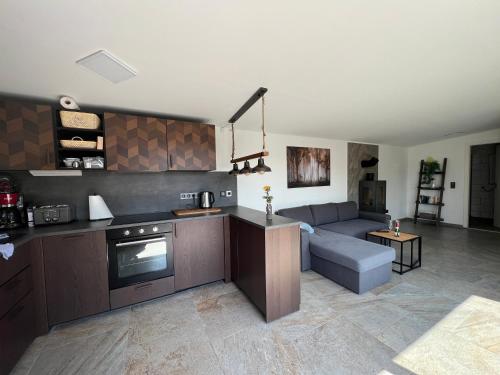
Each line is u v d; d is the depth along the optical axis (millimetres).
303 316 2072
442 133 4855
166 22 1334
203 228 2600
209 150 2898
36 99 2160
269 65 1875
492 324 1890
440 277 2775
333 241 3025
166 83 2039
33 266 1844
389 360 1555
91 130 2275
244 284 2453
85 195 2537
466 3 1330
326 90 2430
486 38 1663
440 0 1302
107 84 1987
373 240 3928
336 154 4898
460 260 3318
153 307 2273
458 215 5359
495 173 5414
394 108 3113
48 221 2154
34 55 1547
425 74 2186
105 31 1373
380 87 2424
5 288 1480
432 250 3766
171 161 2654
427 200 5855
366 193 5203
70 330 1942
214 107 2607
